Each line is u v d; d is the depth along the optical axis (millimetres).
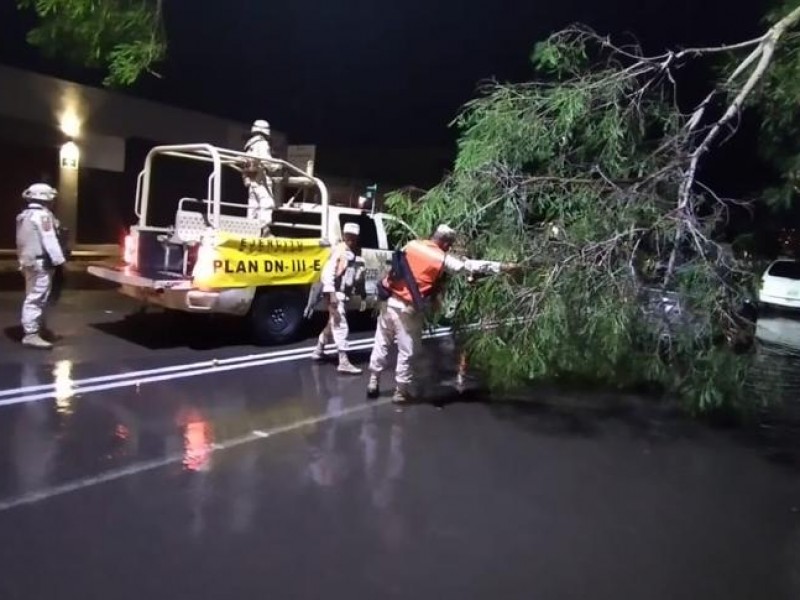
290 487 5016
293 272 9578
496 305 6875
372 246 10820
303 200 12070
